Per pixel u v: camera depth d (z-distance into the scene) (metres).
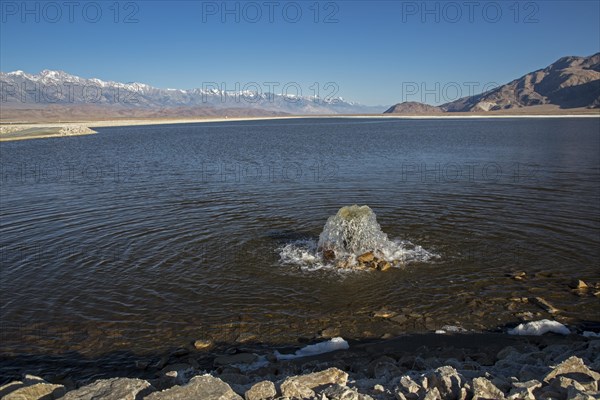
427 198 24.81
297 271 14.66
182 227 19.36
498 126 128.38
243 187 29.16
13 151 60.69
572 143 61.28
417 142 70.31
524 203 23.16
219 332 10.98
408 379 7.06
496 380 7.02
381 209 22.20
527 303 12.18
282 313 11.93
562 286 13.10
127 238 17.92
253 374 8.91
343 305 12.35
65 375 9.30
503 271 14.28
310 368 9.06
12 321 11.48
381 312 11.89
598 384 6.60
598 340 9.38
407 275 14.20
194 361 9.70
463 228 18.69
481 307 12.02
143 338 10.73
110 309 12.11
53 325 11.30
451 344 10.16
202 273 14.45
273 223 19.94
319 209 22.42
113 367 9.57
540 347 9.89
